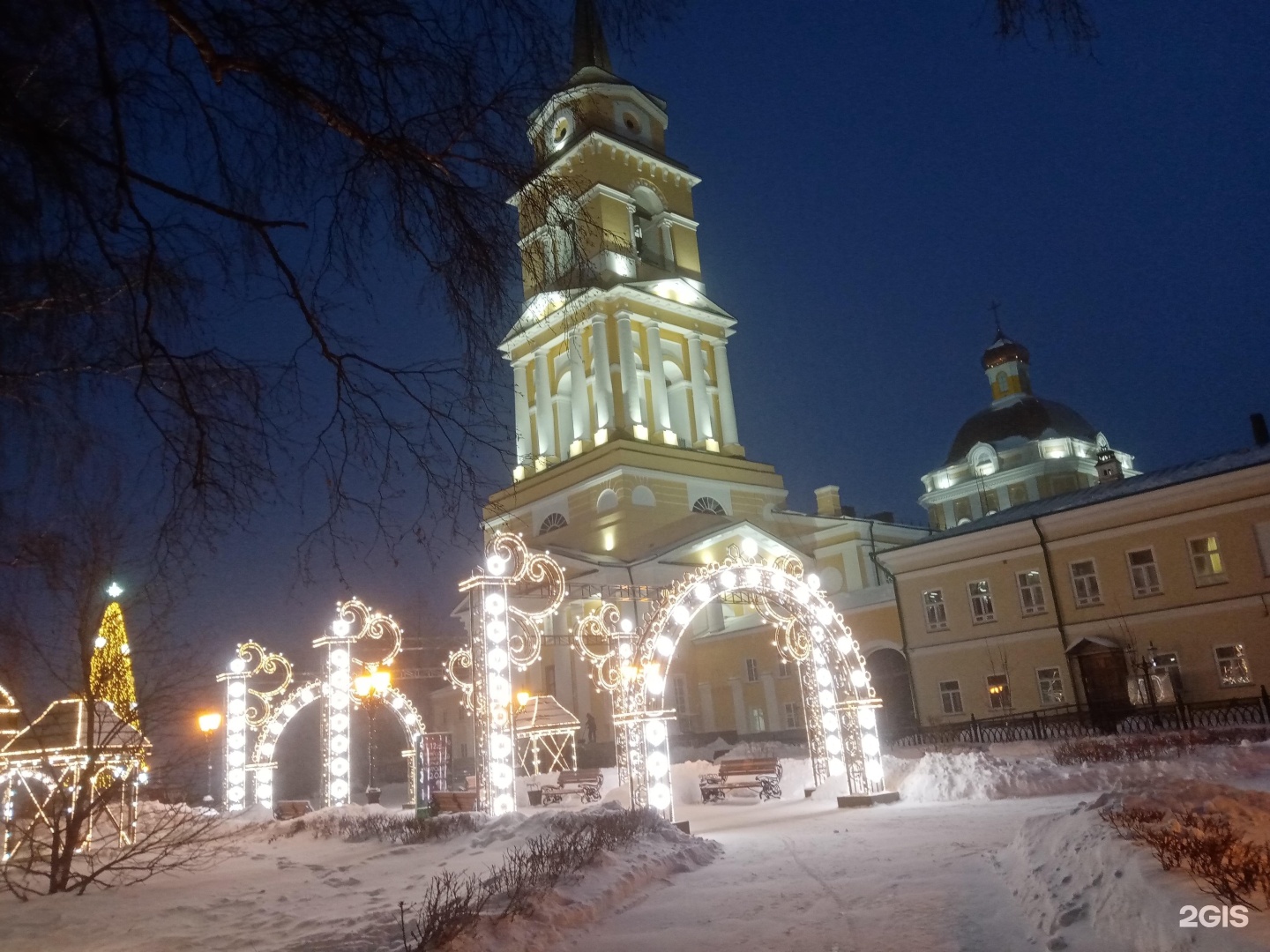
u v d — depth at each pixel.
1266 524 31.77
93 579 12.55
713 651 49.25
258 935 10.40
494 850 15.31
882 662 42.06
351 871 15.04
